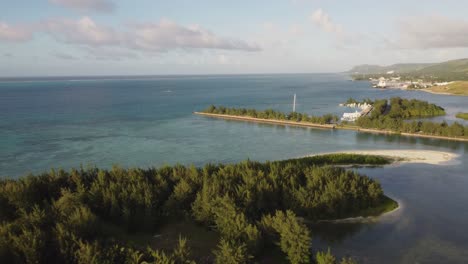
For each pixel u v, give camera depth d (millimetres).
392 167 100062
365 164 102625
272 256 52250
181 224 62625
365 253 55469
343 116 192750
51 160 107812
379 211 69938
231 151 121875
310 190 68188
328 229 63156
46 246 43938
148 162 107938
